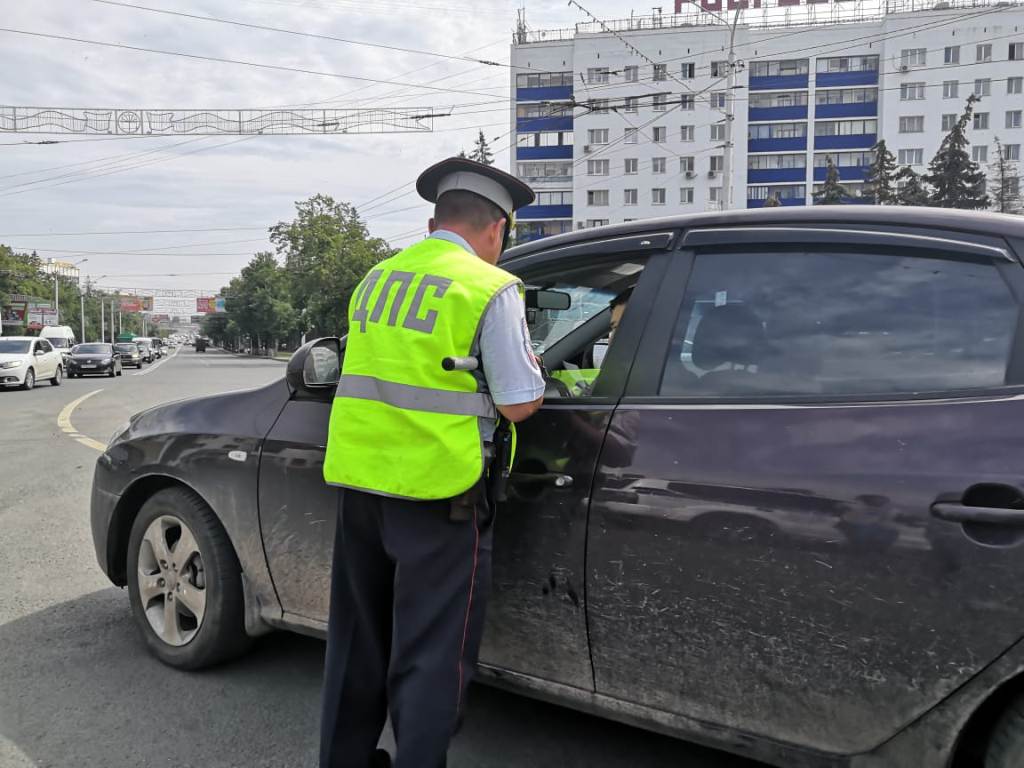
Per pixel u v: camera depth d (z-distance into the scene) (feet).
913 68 209.87
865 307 6.30
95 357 93.97
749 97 219.61
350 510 6.55
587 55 223.92
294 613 8.98
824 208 6.80
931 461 5.51
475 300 6.06
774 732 6.05
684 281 7.03
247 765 8.12
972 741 5.64
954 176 161.79
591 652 6.80
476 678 7.68
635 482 6.48
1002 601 5.15
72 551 15.69
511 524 7.08
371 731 6.81
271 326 241.14
